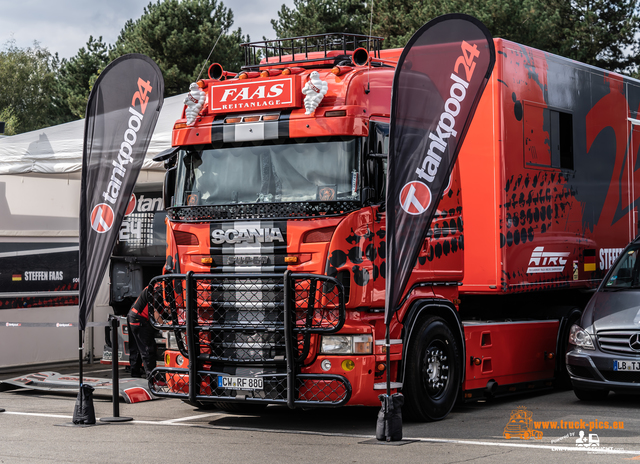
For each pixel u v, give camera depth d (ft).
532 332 34.55
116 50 133.90
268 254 25.57
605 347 30.71
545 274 34.30
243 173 26.68
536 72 34.19
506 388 33.12
